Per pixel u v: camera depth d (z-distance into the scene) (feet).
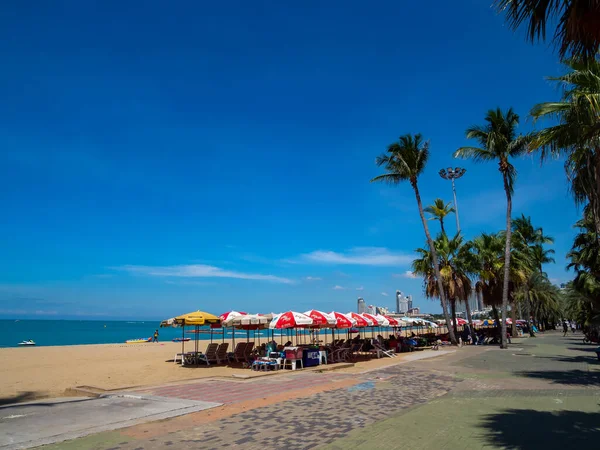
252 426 23.47
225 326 62.69
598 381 40.42
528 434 21.65
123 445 19.90
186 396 33.22
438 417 25.49
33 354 88.89
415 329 196.03
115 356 82.94
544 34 18.62
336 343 72.38
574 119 25.48
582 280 107.45
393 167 98.53
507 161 89.30
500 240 114.83
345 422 24.29
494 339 110.01
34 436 21.17
